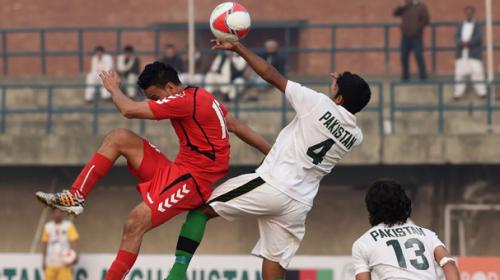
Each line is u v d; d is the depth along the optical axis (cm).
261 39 6325
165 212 1830
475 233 4619
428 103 5025
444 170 4644
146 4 6300
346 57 6159
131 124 4997
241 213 1875
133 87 5044
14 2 6347
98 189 4741
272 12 6250
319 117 1862
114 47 6297
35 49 6331
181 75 5044
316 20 6219
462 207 4634
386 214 1758
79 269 4012
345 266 3744
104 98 5216
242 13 1842
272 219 1905
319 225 4659
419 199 4650
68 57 6300
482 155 4538
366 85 1881
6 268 4006
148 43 6297
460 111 4941
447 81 4800
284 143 1889
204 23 6241
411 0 5031
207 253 4650
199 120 1833
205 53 5347
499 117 4919
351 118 1878
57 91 5272
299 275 3762
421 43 5009
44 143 4691
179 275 1866
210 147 1845
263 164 1894
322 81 5291
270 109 4806
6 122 5181
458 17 6078
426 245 1742
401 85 5044
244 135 1961
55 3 6341
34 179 4794
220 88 5034
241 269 3762
